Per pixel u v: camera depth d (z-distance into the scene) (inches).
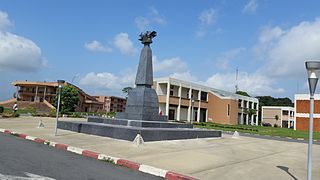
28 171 269.1
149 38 727.1
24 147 424.8
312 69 254.5
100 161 361.7
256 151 515.8
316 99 1673.2
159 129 576.7
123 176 288.7
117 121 674.2
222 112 2175.2
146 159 377.1
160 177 302.5
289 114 3243.1
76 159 359.6
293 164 398.9
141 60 732.7
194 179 285.7
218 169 338.6
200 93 2180.1
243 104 2637.8
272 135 1085.8
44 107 2484.0
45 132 633.0
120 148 455.8
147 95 700.0
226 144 596.1
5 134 601.9
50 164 311.4
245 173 325.4
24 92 2741.1
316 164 410.3
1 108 1301.7
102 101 3666.3
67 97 2346.2
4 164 290.5
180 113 2005.4
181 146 517.3
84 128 633.6
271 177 312.2
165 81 1893.5
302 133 1279.5
